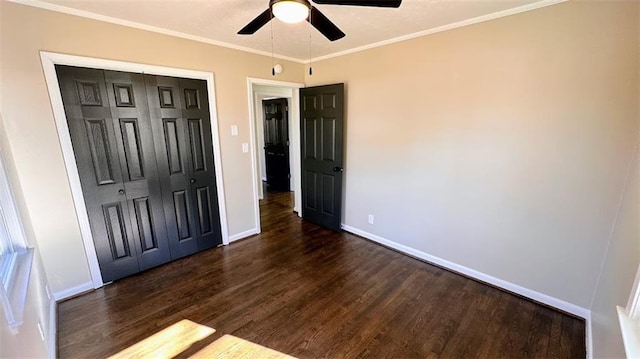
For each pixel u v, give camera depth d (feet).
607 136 5.76
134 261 8.50
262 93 15.07
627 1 5.27
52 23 6.43
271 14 5.12
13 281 4.36
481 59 7.22
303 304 7.18
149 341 5.94
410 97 8.87
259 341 5.97
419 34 8.29
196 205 9.70
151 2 6.30
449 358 5.56
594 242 6.19
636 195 4.77
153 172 8.55
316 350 5.75
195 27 7.93
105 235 7.85
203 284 8.05
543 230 6.88
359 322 6.54
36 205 6.64
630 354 3.29
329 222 12.14
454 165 8.18
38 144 6.54
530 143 6.75
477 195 7.87
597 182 5.98
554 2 6.01
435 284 8.06
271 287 7.92
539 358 5.55
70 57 6.72
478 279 8.23
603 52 5.60
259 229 11.80
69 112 6.91
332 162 11.44
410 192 9.43
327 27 5.67
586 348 5.74
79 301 7.24
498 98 7.08
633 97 5.38
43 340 4.91
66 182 7.04
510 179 7.19
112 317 6.65
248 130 10.73
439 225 8.87
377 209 10.61
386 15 7.04
